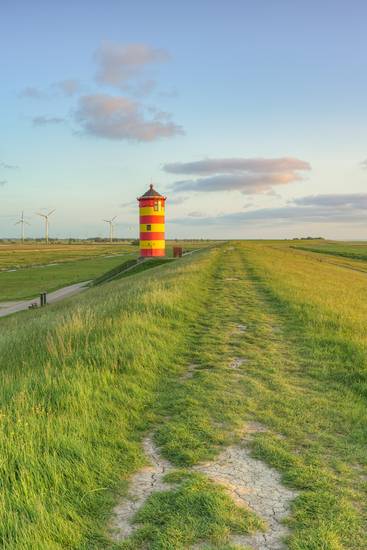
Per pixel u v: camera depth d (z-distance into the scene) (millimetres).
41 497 4500
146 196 61125
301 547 4039
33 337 12133
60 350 9320
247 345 11195
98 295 28312
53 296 50031
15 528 4016
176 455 5742
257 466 5516
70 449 5375
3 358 10008
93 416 6473
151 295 15797
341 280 35531
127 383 7945
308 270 41375
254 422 6789
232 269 34594
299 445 6066
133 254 151375
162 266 45438
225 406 7273
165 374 8938
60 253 164250
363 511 4625
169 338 11305
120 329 10945
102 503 4699
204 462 5598
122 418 6648
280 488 5035
